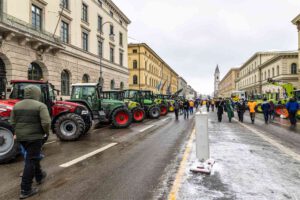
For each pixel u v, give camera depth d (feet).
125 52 142.10
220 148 24.75
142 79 180.45
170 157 21.27
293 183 14.74
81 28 92.17
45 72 70.49
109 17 119.14
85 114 33.50
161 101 81.25
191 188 14.01
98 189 14.08
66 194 13.43
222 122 53.11
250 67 247.09
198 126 17.94
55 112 31.42
